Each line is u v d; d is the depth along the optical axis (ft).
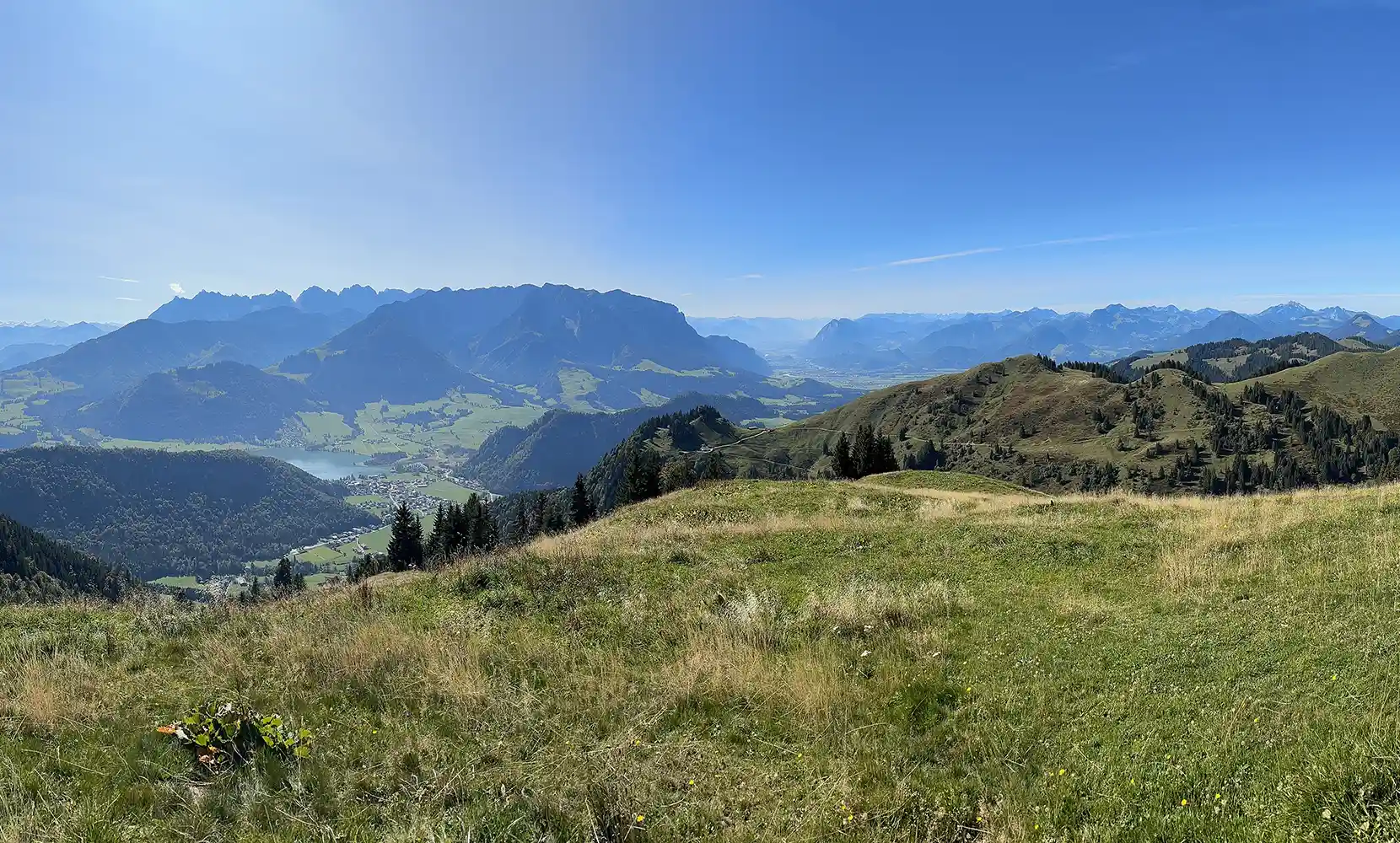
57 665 33.88
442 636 37.19
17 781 21.75
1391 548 38.60
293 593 56.08
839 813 20.01
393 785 22.30
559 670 32.78
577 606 45.14
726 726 26.76
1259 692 24.07
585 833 19.34
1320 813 16.33
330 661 33.71
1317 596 32.94
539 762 23.59
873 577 51.72
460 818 19.80
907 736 24.89
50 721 26.68
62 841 18.52
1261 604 33.68
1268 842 16.12
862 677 30.78
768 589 49.60
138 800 21.26
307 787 22.22
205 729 24.77
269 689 30.81
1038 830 18.51
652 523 90.94
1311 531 46.55
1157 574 43.52
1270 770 19.01
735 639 36.09
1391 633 26.76
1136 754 21.57
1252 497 72.38
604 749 24.26
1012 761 22.52
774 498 103.24
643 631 39.22
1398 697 21.44
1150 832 17.56
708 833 19.53
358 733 26.16
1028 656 31.19
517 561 57.98
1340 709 21.67
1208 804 18.20
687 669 31.81
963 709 26.45
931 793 20.84
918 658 32.42
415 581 56.44
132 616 46.88
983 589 45.85
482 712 27.99
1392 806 15.53
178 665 35.40
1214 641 29.60
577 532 89.30
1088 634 33.09
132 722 27.07
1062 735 23.58
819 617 39.88
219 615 45.19
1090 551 53.78
